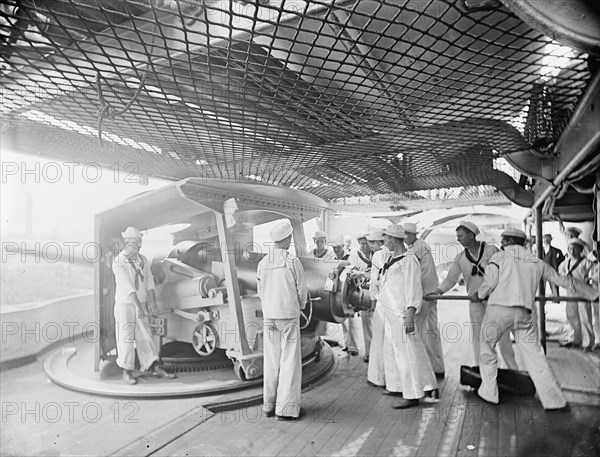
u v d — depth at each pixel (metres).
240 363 5.09
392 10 2.42
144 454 3.52
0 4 2.23
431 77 2.94
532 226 10.59
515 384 4.94
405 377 4.60
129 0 2.00
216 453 3.56
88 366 6.11
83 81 2.98
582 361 6.30
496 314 4.61
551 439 3.72
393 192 9.52
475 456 3.46
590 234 8.89
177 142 4.93
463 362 6.42
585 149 3.33
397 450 3.59
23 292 6.82
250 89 3.13
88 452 3.52
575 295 4.74
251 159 5.95
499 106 3.35
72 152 5.47
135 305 5.35
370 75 3.03
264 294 4.40
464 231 5.42
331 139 4.63
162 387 4.97
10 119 4.20
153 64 2.70
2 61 2.80
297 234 6.62
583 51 2.10
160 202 5.40
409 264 4.64
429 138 4.50
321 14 2.38
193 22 2.56
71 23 2.70
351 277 5.32
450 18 2.41
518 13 1.94
